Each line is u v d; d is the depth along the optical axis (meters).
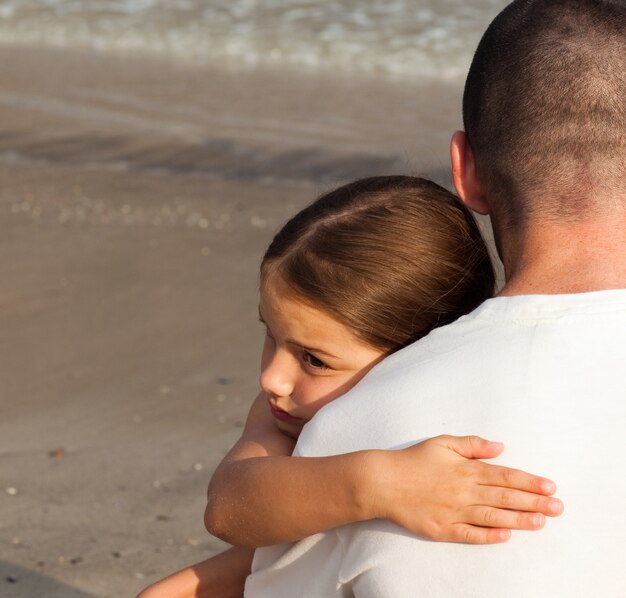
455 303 2.00
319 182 9.27
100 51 15.18
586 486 1.47
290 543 1.75
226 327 6.26
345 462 1.60
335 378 1.97
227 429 5.11
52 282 6.85
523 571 1.46
